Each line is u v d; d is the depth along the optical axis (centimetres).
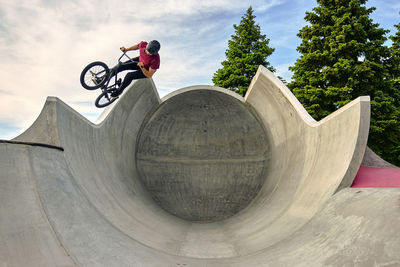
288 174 908
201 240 797
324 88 1859
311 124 809
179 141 1417
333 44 1753
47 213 443
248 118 1321
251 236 739
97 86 558
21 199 432
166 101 1280
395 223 389
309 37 1947
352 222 460
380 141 1700
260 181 1257
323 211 561
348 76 1766
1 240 366
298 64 1934
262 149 1298
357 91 1770
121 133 1066
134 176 1150
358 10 1761
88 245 464
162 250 638
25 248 379
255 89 1138
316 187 659
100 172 788
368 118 581
